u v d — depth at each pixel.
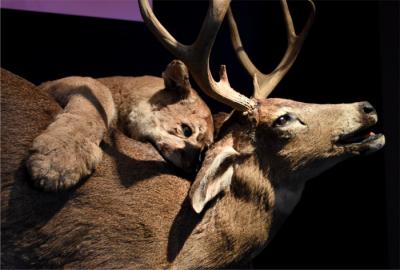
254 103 1.54
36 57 1.86
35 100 1.29
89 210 1.25
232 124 1.55
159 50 2.20
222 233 1.46
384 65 1.97
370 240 2.12
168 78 1.61
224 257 1.48
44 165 1.11
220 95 1.42
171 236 1.38
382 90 1.98
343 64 2.21
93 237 1.25
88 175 1.25
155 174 1.43
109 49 2.05
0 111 1.19
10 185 1.14
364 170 2.17
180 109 1.61
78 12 1.84
